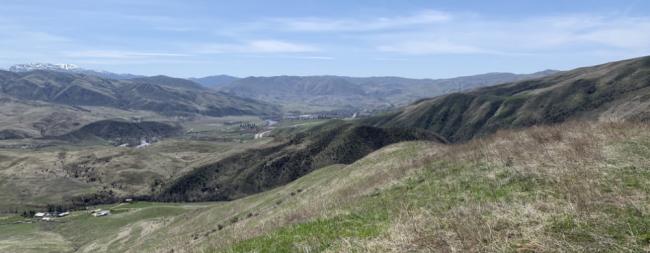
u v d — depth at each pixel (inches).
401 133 6136.8
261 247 549.6
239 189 5753.0
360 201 815.7
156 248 2160.4
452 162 961.5
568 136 973.8
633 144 780.0
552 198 520.7
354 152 5684.1
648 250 338.0
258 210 1916.8
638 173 587.5
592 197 487.8
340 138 6033.5
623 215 418.9
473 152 1005.8
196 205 5137.8
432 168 961.5
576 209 446.0
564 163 707.4
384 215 605.3
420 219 517.7
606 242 359.6
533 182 638.5
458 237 414.3
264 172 5895.7
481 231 415.2
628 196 478.0
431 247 407.5
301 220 728.3
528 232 399.9
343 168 1973.4
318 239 523.8
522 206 487.8
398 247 428.5
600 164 665.0
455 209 540.7
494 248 375.6
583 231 387.9
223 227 1798.7
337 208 770.2
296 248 509.0
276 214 1366.9
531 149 882.1
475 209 515.8
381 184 979.3
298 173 5654.5
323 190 1604.3
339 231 546.0
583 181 570.9
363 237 491.8
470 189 685.3
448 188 729.0
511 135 1167.0
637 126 991.6
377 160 1664.6
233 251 567.2
